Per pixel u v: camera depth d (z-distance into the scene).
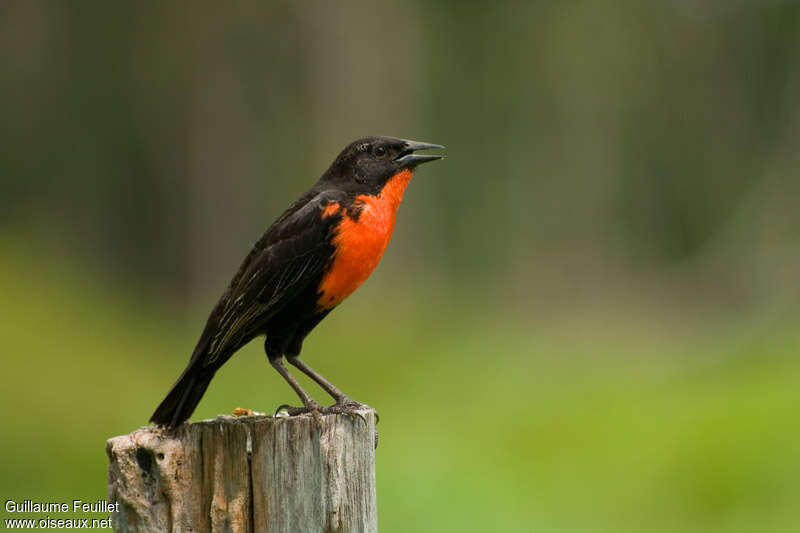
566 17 27.23
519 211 26.47
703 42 27.69
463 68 27.05
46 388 11.57
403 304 19.41
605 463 10.19
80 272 20.17
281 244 5.09
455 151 26.52
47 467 9.99
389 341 16.22
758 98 27.44
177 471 4.14
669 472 9.82
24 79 26.41
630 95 27.59
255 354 15.25
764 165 26.78
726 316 19.36
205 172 26.67
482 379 14.29
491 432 11.51
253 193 26.56
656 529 8.98
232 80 26.53
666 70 27.66
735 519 8.91
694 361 14.48
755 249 19.17
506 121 27.20
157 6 26.42
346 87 25.55
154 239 26.89
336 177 5.42
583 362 15.25
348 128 25.39
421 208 23.75
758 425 10.30
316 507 4.12
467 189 26.38
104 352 14.50
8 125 26.28
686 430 10.62
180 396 4.62
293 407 4.99
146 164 27.00
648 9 27.41
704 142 27.66
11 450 10.20
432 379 14.34
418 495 9.50
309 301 5.21
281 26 26.00
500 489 9.56
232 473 4.14
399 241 23.16
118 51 26.72
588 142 27.31
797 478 9.28
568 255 25.81
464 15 27.05
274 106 26.44
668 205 27.47
